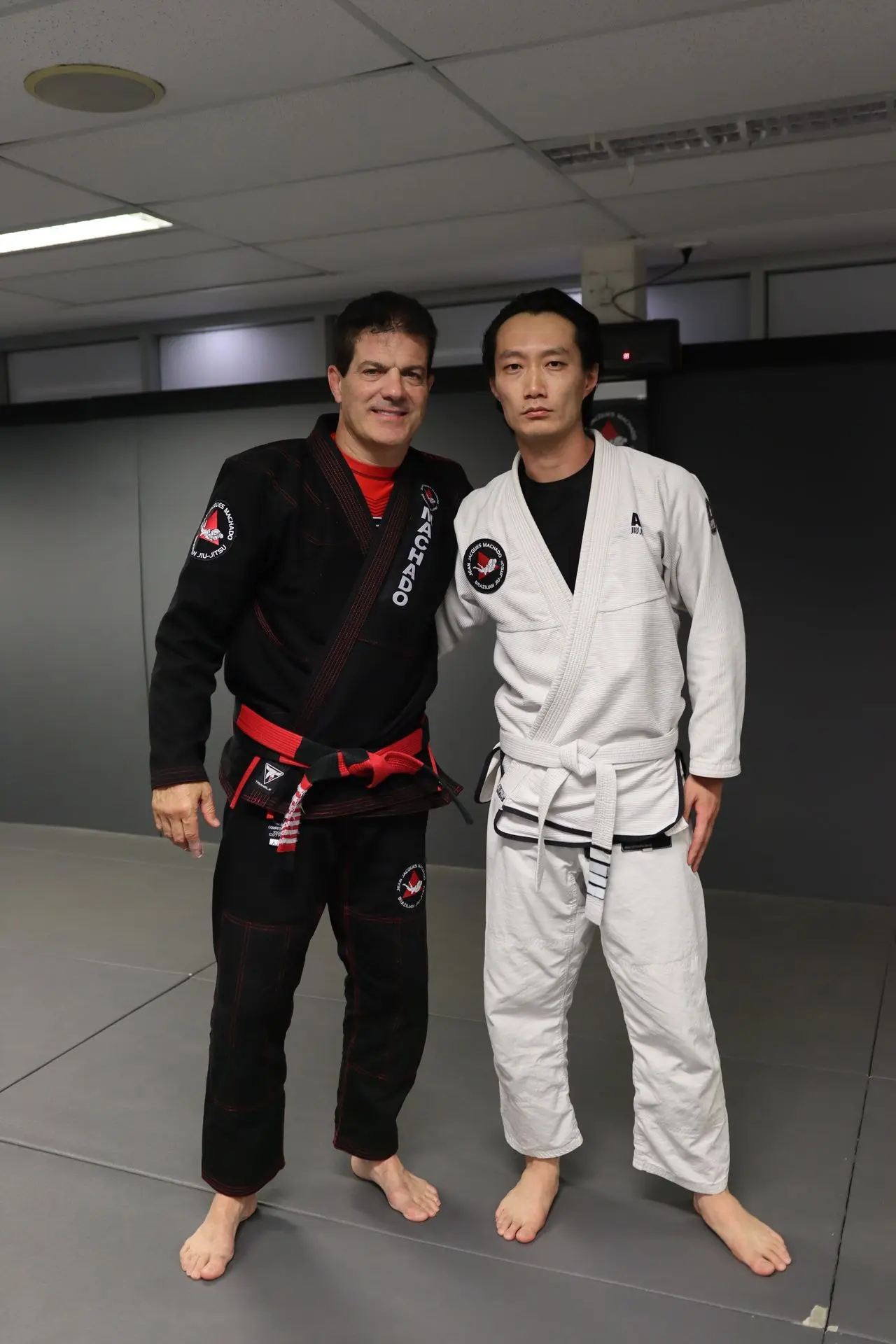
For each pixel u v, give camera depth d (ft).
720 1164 6.59
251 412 14.94
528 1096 6.80
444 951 11.53
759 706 13.12
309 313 15.15
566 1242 6.66
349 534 6.16
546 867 6.49
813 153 9.39
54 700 16.63
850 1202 7.01
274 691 6.30
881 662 12.62
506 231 11.78
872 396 12.33
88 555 16.12
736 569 13.07
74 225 11.19
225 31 6.99
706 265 13.39
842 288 13.08
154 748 6.16
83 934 12.09
